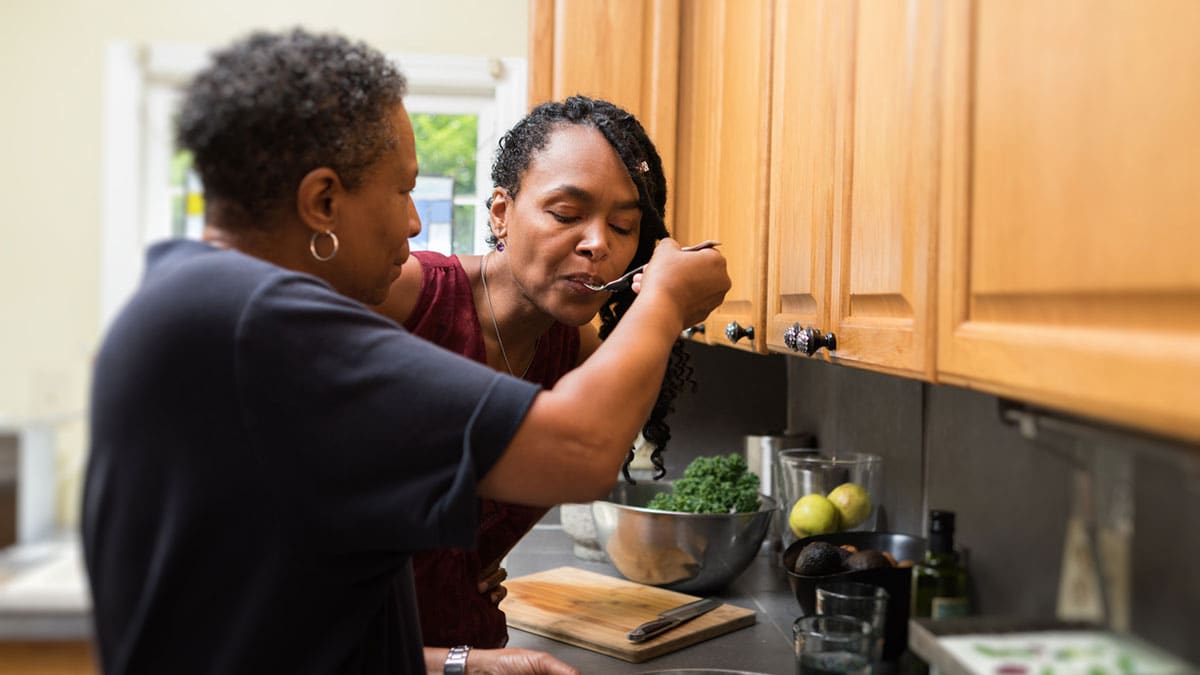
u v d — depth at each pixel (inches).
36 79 107.3
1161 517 29.8
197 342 30.6
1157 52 20.9
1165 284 20.6
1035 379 25.9
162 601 31.4
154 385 30.7
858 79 41.9
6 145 109.6
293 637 32.4
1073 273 24.3
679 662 55.4
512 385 31.5
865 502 65.2
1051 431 36.4
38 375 112.1
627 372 34.1
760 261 59.2
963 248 30.9
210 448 30.8
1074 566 36.3
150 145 109.1
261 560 31.5
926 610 43.3
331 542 31.2
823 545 53.3
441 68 104.7
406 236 37.0
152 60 108.8
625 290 55.0
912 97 35.1
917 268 34.2
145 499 31.3
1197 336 19.7
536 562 78.2
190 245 33.0
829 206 46.0
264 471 30.8
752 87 62.0
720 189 72.2
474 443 30.7
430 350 31.7
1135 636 31.2
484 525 56.2
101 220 110.5
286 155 32.8
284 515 31.1
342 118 33.4
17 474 113.8
